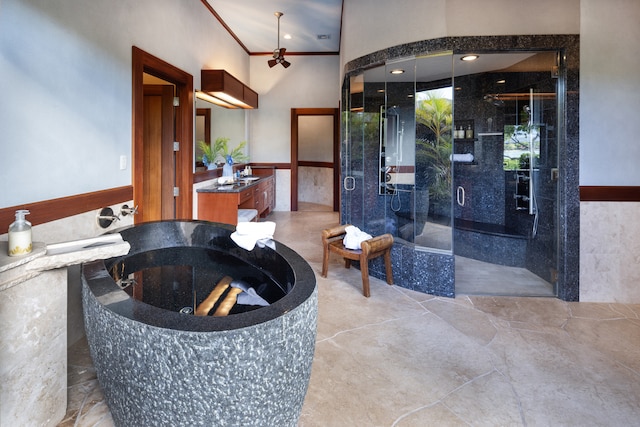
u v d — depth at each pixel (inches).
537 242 148.9
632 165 118.6
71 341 93.6
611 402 71.9
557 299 124.9
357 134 179.5
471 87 184.9
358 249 135.3
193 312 60.1
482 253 173.2
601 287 122.0
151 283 72.5
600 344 94.3
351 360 86.4
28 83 76.2
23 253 57.5
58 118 85.6
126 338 45.2
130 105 118.0
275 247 77.3
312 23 227.9
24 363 58.1
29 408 59.3
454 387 76.4
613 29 116.0
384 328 102.9
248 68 295.0
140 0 123.5
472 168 189.6
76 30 91.4
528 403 71.5
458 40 122.0
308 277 58.7
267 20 222.8
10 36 71.3
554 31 117.5
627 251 120.6
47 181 82.5
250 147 308.5
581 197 119.8
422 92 137.8
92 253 64.4
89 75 97.1
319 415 67.6
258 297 66.8
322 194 363.9
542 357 88.0
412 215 140.9
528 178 158.1
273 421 47.4
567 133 118.9
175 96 164.9
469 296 127.5
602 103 117.4
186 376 42.5
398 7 133.2
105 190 104.8
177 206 167.6
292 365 47.7
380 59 140.6
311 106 305.1
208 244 94.7
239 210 208.8
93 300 51.3
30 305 58.9
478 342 95.2
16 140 73.4
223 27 223.3
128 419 49.4
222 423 44.0
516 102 166.6
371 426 65.0
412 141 143.6
